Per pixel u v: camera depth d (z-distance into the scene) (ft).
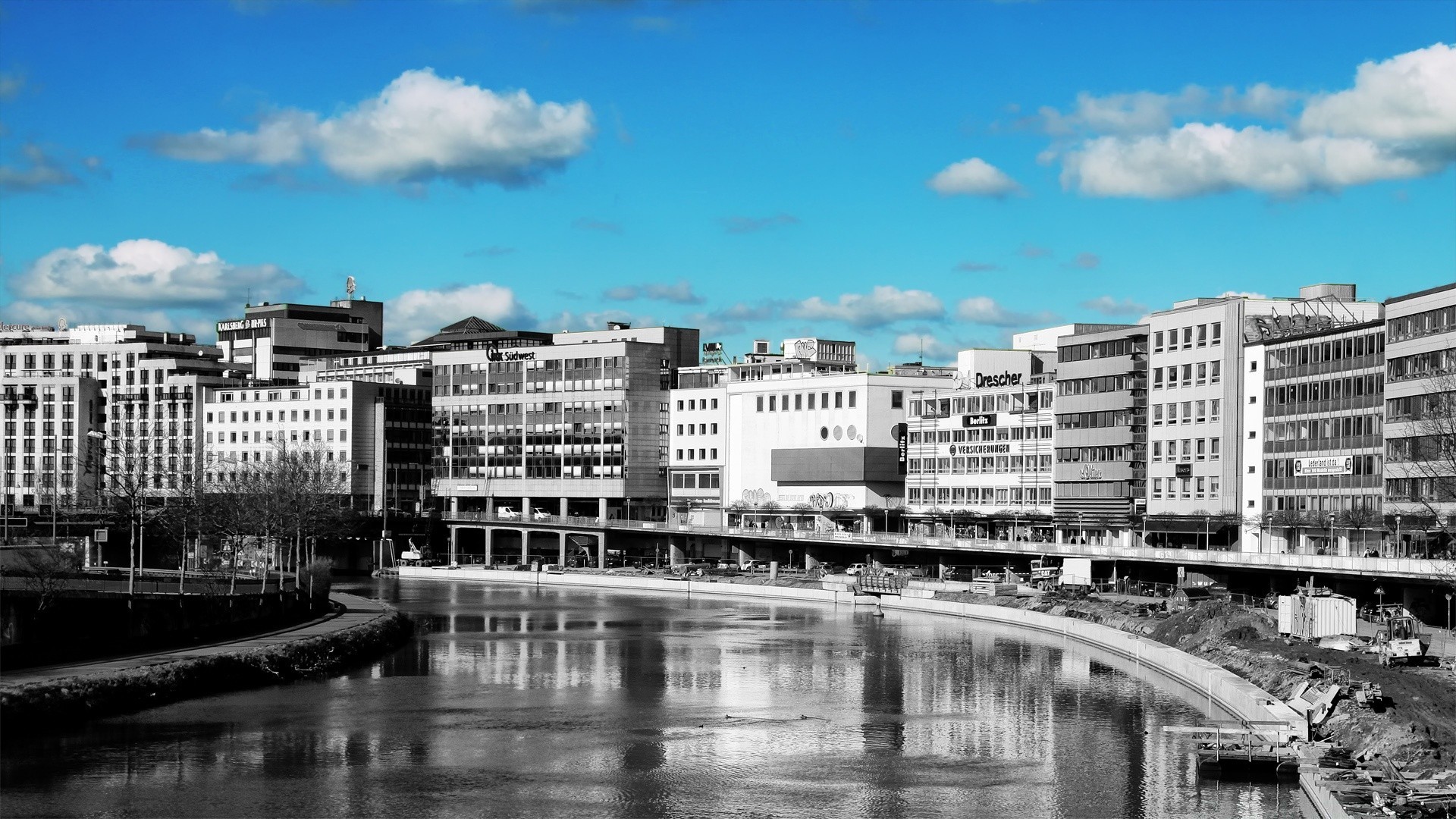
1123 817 322.34
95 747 380.78
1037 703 461.37
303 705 450.71
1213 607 560.20
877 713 446.60
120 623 490.08
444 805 333.42
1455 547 631.15
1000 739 403.95
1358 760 337.93
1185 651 525.34
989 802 336.29
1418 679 400.67
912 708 455.63
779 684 506.89
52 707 401.90
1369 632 530.68
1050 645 624.59
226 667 480.23
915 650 609.42
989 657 581.12
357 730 414.00
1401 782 310.24
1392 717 354.33
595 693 485.15
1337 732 364.58
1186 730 367.45
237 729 409.49
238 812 324.80
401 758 379.14
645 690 492.95
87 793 337.11
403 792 344.69
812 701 468.34
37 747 378.73
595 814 327.67
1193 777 353.92
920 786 351.25
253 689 478.59
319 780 354.33
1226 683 441.68
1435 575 579.07
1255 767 357.00
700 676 529.45
